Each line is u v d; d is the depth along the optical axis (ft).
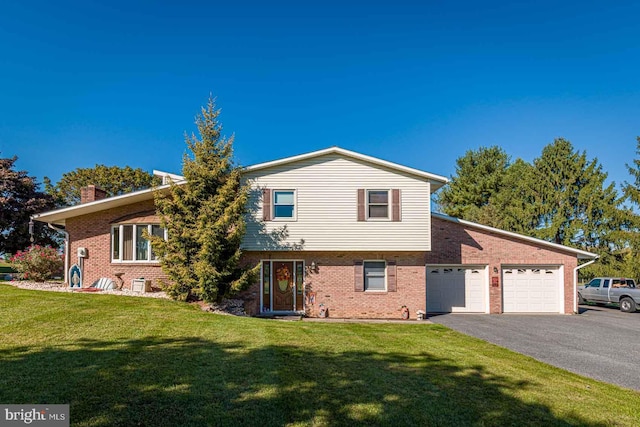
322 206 57.31
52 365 22.75
